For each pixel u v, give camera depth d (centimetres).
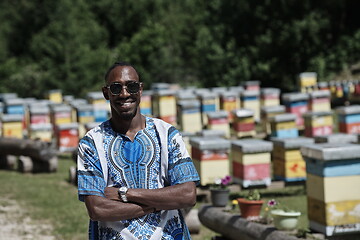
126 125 346
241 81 3750
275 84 3772
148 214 335
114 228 333
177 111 2180
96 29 5047
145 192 329
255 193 739
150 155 342
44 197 1231
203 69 4069
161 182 344
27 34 5188
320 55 3597
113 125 350
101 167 339
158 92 2344
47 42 4456
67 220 1006
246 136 1909
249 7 3769
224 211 793
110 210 327
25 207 1127
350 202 736
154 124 352
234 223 732
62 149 1934
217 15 4059
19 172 1630
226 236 767
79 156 342
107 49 4844
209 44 4009
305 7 3556
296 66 3675
